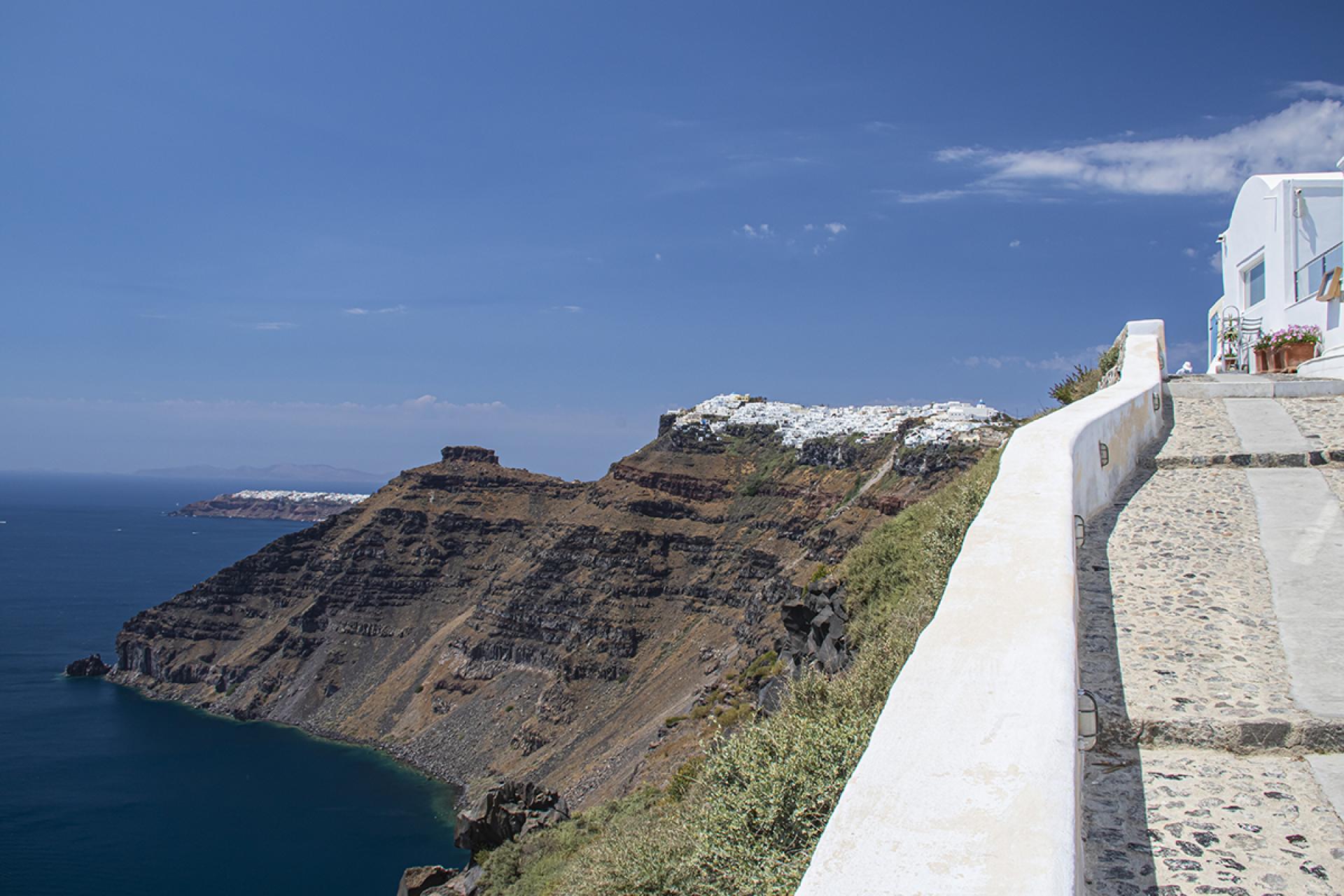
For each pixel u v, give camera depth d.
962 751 3.25
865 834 2.85
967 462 132.62
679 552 185.62
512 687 168.00
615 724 139.00
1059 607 4.39
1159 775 5.08
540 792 39.91
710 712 40.16
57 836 110.69
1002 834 2.79
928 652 4.06
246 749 158.88
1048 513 6.02
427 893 34.66
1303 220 23.64
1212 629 6.83
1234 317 26.95
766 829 10.30
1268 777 4.99
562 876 25.61
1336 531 8.99
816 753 10.29
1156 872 4.16
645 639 166.25
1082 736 5.23
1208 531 9.26
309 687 194.12
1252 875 4.09
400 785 139.62
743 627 142.62
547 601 178.25
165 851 108.12
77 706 182.38
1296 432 13.59
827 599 21.42
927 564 14.38
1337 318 20.75
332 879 102.12
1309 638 6.52
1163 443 13.63
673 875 14.88
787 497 185.88
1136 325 20.83
